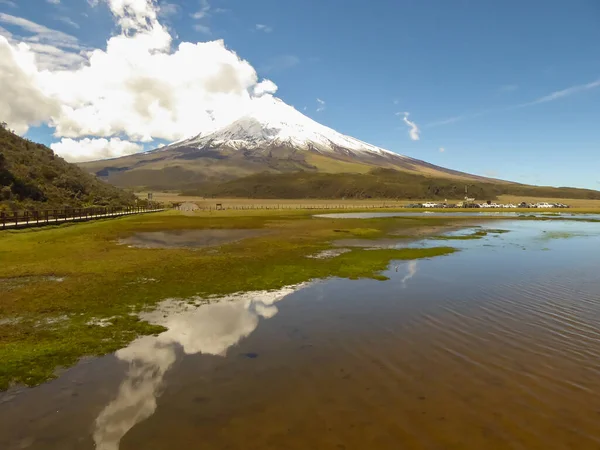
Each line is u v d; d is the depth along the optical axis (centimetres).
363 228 5422
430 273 2350
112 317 1468
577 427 785
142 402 873
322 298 1773
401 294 1850
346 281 2120
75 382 965
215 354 1141
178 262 2620
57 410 840
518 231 5322
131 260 2677
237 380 978
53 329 1332
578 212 11862
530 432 766
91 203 8144
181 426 781
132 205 10406
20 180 6781
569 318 1476
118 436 750
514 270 2453
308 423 791
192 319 1459
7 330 1318
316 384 959
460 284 2059
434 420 804
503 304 1673
